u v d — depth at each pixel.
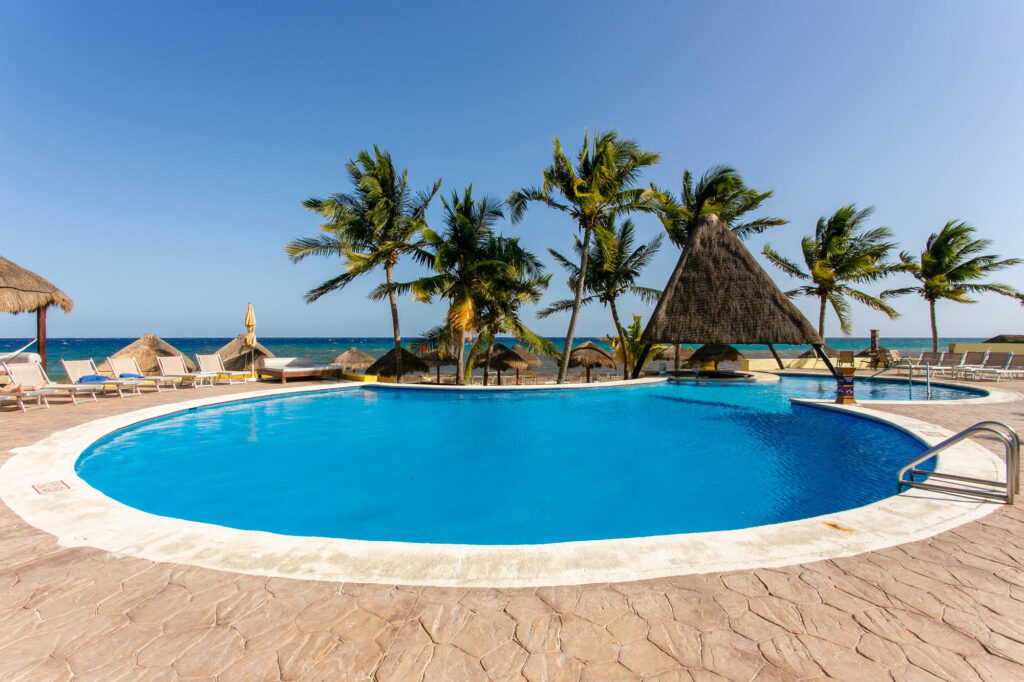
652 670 1.94
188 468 6.38
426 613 2.35
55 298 12.31
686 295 13.97
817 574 2.72
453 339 17.00
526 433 8.51
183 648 2.09
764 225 19.64
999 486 3.89
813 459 6.68
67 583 2.63
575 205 16.55
